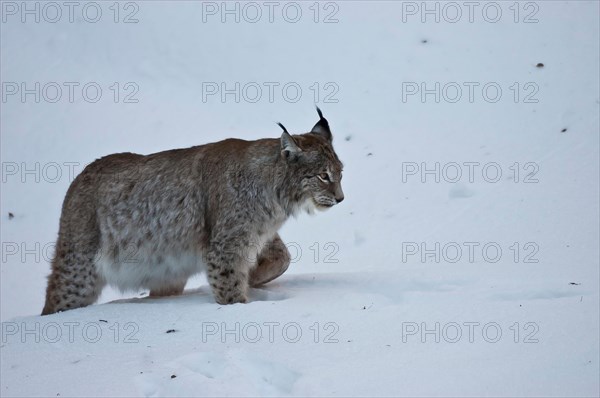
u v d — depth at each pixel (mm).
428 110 31516
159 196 20562
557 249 22516
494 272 20391
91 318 18375
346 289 19969
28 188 31094
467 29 34625
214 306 18516
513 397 13680
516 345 15523
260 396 14062
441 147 29750
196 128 32250
